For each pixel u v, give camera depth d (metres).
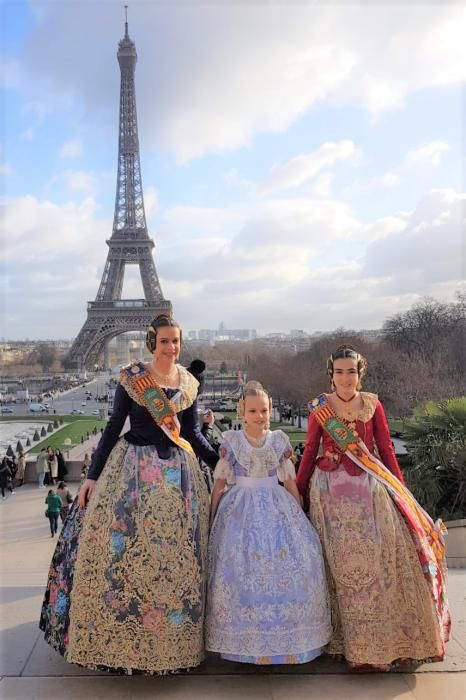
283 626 5.23
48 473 31.64
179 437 5.84
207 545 5.63
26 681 5.23
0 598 7.15
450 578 7.70
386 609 5.37
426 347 65.62
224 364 144.38
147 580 5.20
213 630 5.34
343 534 5.55
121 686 5.17
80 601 5.24
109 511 5.42
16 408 120.38
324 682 5.21
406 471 16.80
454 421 16.23
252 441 5.98
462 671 5.37
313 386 61.56
